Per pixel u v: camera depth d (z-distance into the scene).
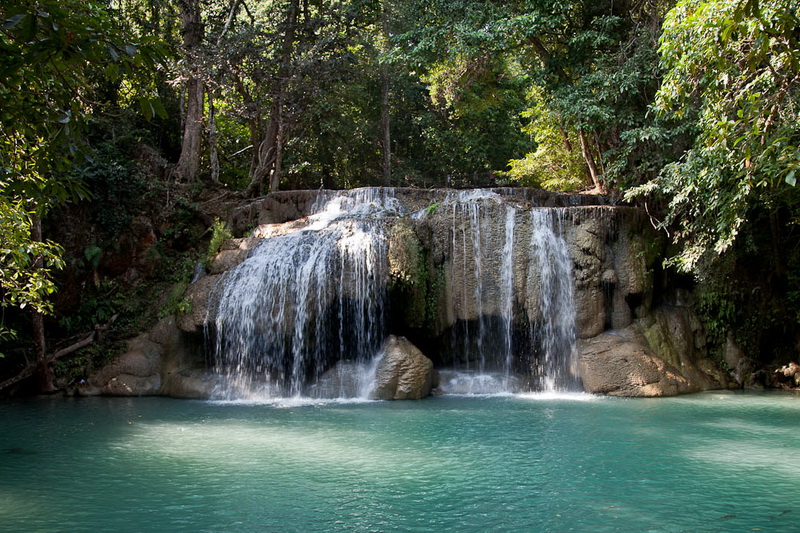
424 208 18.03
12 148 5.74
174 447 9.21
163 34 24.19
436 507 6.46
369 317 14.94
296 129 26.33
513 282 15.38
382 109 30.81
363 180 32.53
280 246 15.55
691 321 16.94
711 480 7.46
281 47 22.78
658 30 17.88
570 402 13.34
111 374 15.19
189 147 22.33
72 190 5.10
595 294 15.51
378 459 8.44
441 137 33.25
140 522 6.04
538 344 15.46
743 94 11.15
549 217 15.70
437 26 20.89
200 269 17.73
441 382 14.95
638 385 14.38
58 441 9.60
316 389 14.22
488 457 8.56
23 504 6.58
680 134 17.89
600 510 6.39
